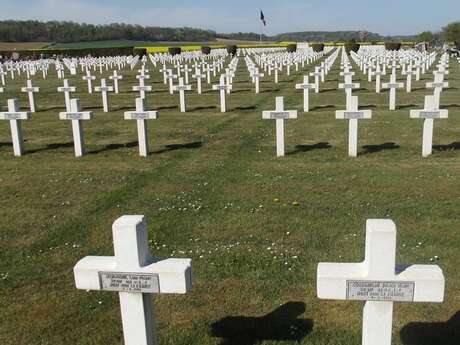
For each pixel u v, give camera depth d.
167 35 149.12
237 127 14.63
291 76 31.67
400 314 4.66
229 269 5.67
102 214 7.72
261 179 9.18
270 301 4.99
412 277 3.28
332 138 12.61
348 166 9.90
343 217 7.15
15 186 9.36
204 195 8.39
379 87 21.98
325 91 23.20
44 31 132.50
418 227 6.68
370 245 3.25
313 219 7.12
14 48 104.50
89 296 5.24
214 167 10.19
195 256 6.05
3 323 4.81
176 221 7.23
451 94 20.70
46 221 7.51
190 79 31.33
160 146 12.46
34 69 40.81
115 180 9.52
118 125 15.73
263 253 6.04
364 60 33.66
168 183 9.19
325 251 6.07
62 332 4.64
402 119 14.88
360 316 4.67
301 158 10.72
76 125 11.54
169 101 21.48
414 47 78.44
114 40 142.88
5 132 15.22
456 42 77.19
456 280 5.24
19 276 5.74
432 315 4.64
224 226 6.98
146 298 3.66
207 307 4.93
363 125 14.15
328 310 4.79
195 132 14.07
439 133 12.77
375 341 3.51
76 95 25.22
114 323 4.74
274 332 4.48
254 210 7.57
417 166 9.72
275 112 10.75
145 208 7.89
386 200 7.80
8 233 7.08
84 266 3.56
